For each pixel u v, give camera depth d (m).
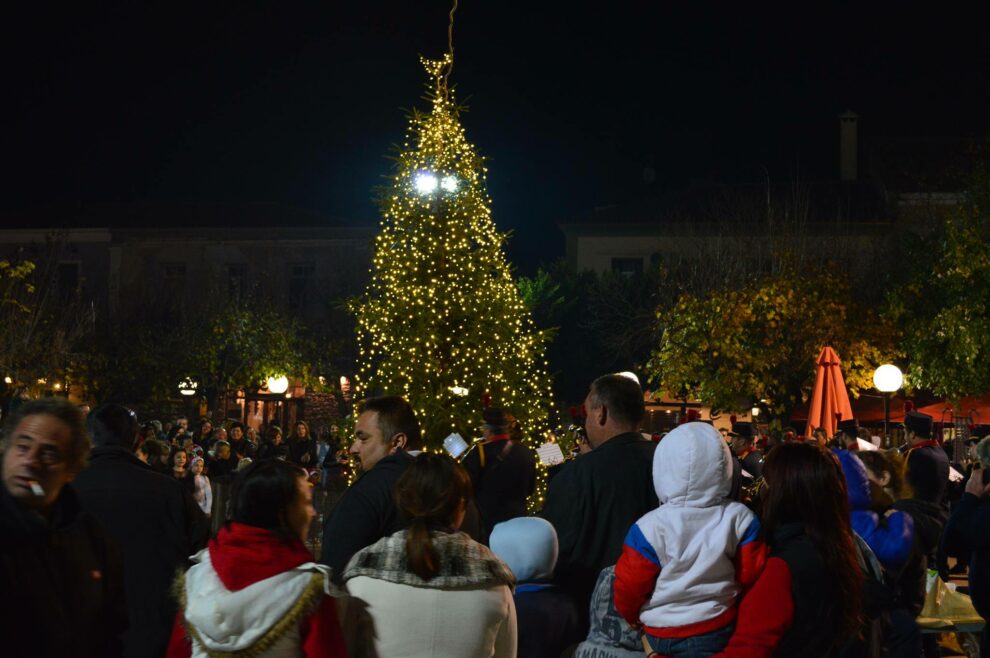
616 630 4.31
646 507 4.98
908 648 5.62
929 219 31.56
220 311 35.09
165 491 5.70
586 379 35.53
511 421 9.54
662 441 3.95
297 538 3.73
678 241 35.47
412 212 13.73
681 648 3.78
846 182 38.38
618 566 3.91
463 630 3.79
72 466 3.48
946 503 13.34
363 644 3.82
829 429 12.16
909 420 8.85
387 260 13.95
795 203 32.59
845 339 23.81
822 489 3.84
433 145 13.88
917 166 36.19
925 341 22.62
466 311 13.51
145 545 5.55
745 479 9.80
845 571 3.78
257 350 33.72
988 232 22.58
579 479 5.02
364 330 14.67
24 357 26.73
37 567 3.33
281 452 18.80
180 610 3.69
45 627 3.30
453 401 13.40
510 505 9.20
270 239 41.19
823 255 32.66
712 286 31.64
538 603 4.70
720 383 24.39
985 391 22.22
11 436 3.40
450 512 3.94
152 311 37.00
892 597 4.56
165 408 33.84
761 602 3.69
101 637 3.58
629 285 35.44
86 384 32.34
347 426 14.69
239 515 3.68
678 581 3.78
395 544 3.89
